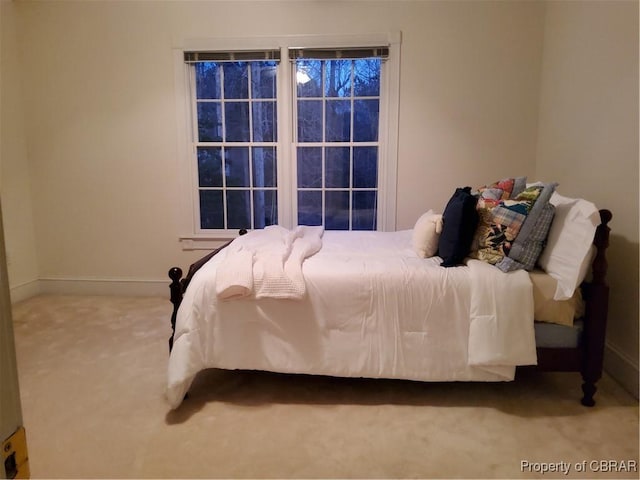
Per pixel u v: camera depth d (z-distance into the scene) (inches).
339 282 82.5
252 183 155.6
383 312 82.0
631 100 89.4
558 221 85.4
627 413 81.0
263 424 78.0
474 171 144.5
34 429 76.4
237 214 157.5
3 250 24.9
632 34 89.1
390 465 67.0
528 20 136.0
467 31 138.4
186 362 80.5
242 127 152.3
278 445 72.1
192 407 83.7
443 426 77.2
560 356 81.7
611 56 97.0
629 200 89.8
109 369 99.5
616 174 94.7
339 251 103.5
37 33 147.5
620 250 92.4
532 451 70.2
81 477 64.6
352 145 150.6
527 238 84.5
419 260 92.4
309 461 68.0
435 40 139.6
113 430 76.2
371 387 91.4
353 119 149.8
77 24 146.3
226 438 74.0
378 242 116.1
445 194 146.7
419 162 145.9
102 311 139.9
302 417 80.2
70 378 95.1
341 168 153.1
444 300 81.0
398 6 139.3
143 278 158.7
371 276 82.7
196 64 149.2
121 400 86.1
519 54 137.7
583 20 110.3
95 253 158.6
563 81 121.9
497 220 86.1
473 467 66.5
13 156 148.3
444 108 142.4
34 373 97.4
